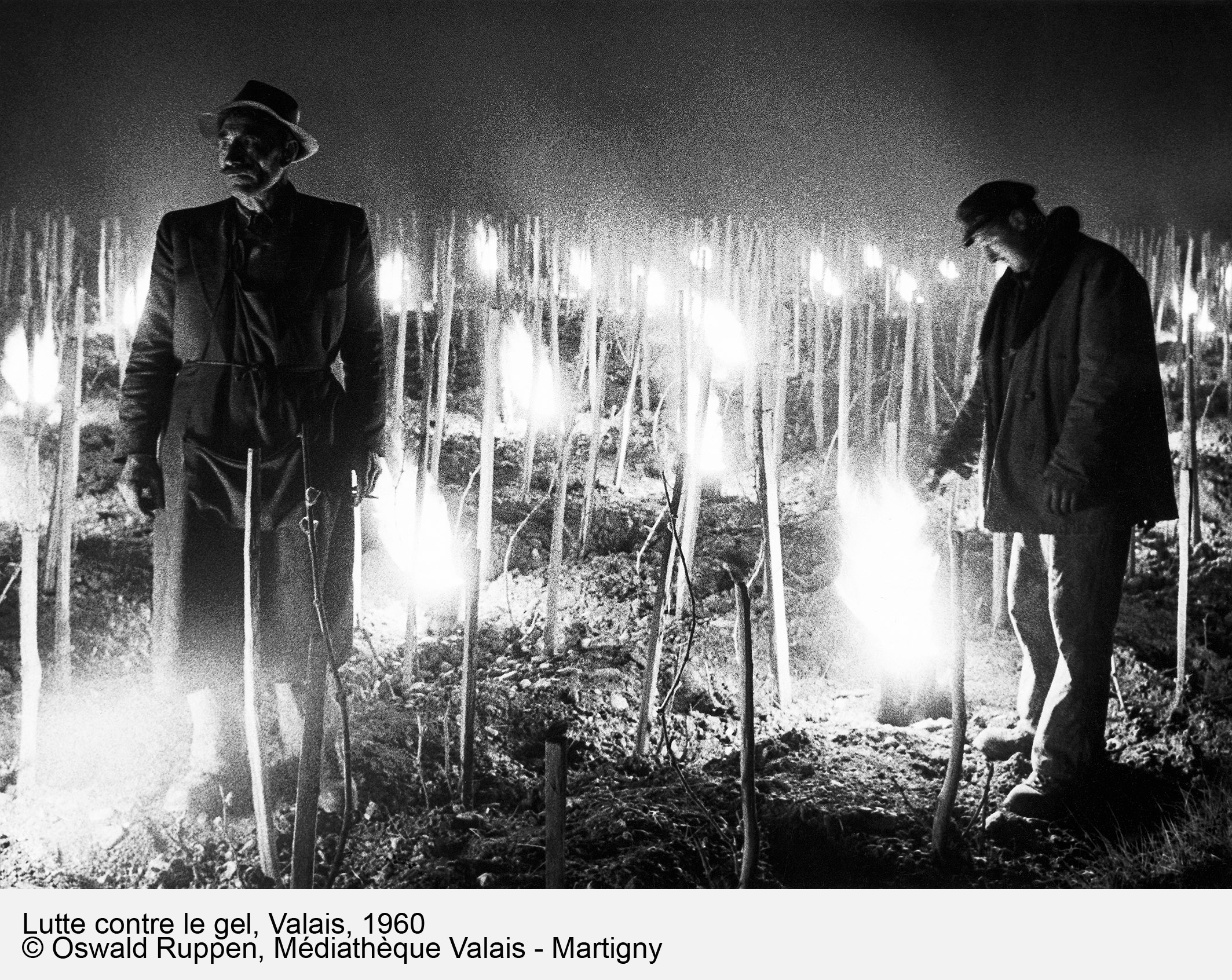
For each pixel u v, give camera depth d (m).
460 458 5.59
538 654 4.16
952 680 2.97
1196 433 5.82
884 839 3.07
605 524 5.13
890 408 5.32
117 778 3.40
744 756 2.69
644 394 5.90
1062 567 3.21
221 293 3.30
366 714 3.68
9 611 4.17
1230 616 4.37
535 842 3.01
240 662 3.34
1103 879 2.98
